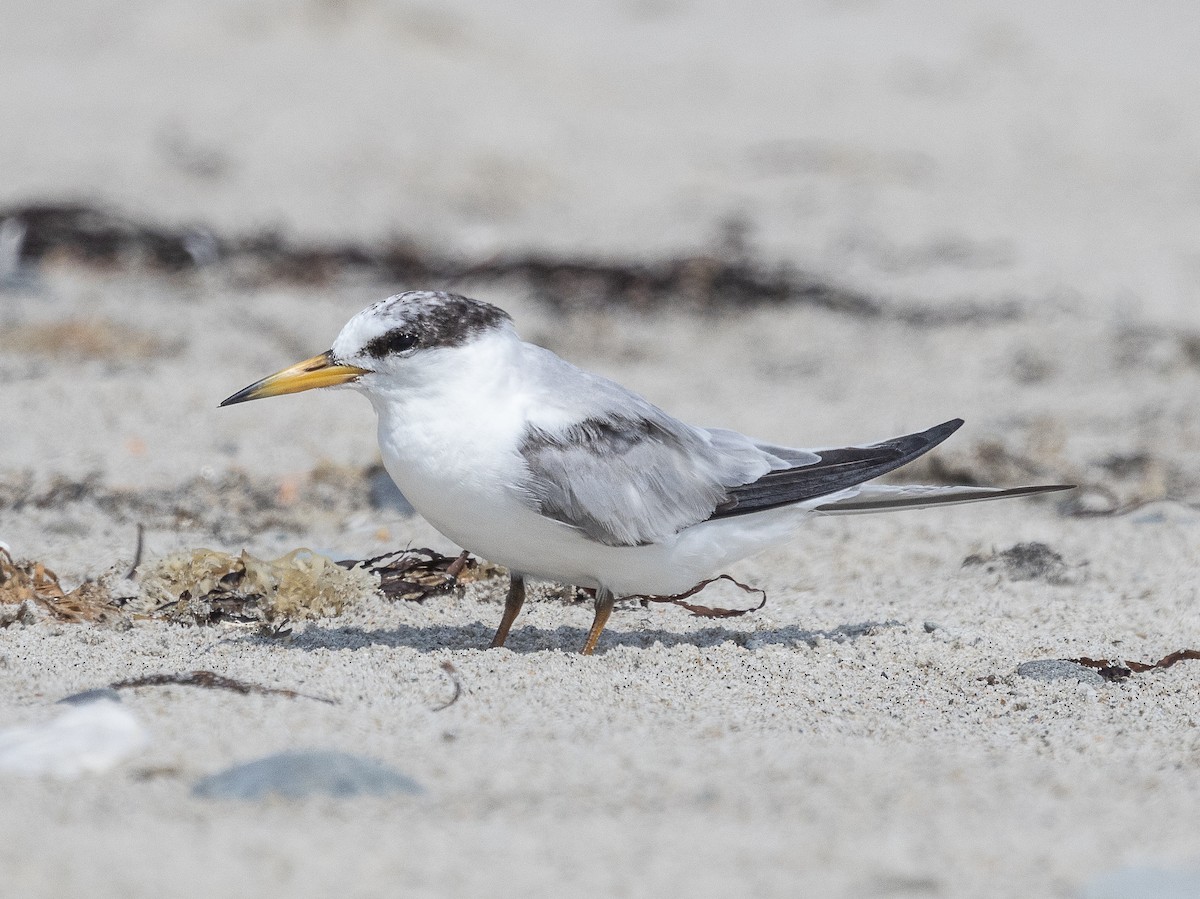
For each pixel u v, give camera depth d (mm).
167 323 17406
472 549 8320
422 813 5812
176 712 6965
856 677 8164
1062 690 7953
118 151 24078
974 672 8312
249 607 9039
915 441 8867
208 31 30078
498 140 25797
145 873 5188
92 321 16656
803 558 11180
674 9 35438
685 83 30391
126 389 14781
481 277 19719
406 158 24688
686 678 7992
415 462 7926
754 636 8938
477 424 7855
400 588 9508
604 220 22750
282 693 7266
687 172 25125
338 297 19109
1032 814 5965
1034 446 13852
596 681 7809
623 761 6473
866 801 6051
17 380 14992
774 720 7359
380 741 6688
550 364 8258
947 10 35344
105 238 19609
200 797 5938
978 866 5395
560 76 30125
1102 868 5398
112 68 28484
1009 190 24250
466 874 5254
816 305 18953
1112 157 26094
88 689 7348
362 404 14891
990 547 11312
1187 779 6508
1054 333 17766
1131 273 20016
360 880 5188
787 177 24828
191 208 21984
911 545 11469
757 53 32406
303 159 24578
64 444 13172
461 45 30734
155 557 10109
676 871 5305
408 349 7801
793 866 5363
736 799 6035
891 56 32094
